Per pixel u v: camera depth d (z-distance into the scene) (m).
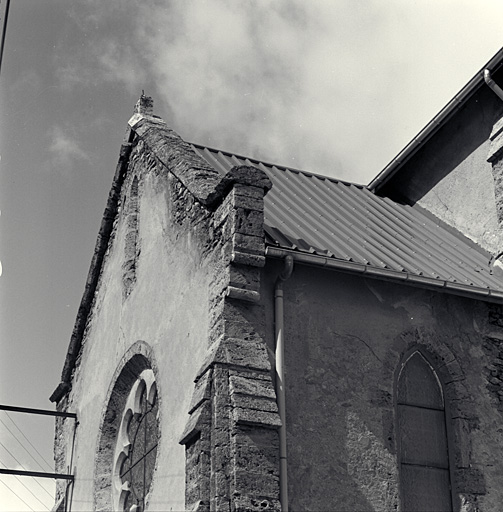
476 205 17.28
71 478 18.16
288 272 13.16
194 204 14.85
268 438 12.21
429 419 13.86
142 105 18.55
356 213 17.02
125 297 17.33
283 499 12.14
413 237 16.66
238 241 13.08
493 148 16.95
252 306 13.10
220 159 17.66
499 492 13.59
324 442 12.84
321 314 13.62
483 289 14.29
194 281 14.27
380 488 12.91
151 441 15.41
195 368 13.55
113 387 16.78
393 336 13.97
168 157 16.19
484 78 16.62
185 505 12.29
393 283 14.28
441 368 14.18
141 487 15.42
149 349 15.56
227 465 12.02
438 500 13.41
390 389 13.60
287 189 17.14
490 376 14.36
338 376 13.34
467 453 13.64
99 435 17.00
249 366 12.59
